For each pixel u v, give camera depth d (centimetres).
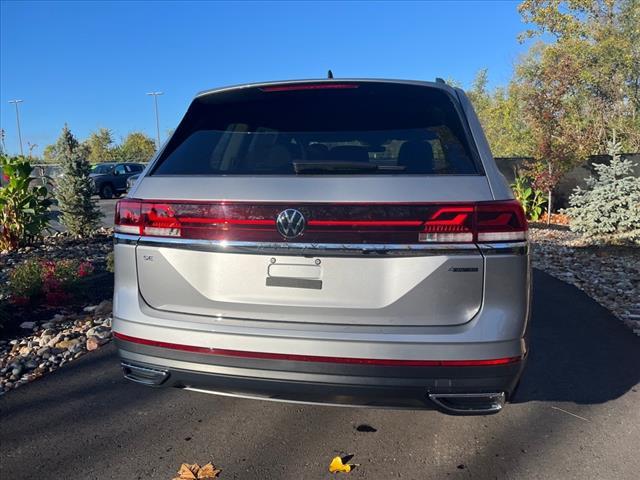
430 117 284
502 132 2420
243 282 250
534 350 445
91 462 285
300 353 238
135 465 282
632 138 1903
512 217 236
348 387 237
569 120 1628
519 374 241
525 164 1500
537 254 916
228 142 289
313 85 302
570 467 278
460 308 234
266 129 292
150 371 265
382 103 293
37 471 277
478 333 231
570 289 657
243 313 251
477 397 236
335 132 284
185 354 253
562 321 524
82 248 962
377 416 336
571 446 298
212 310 255
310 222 240
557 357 429
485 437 310
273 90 305
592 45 2005
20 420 330
